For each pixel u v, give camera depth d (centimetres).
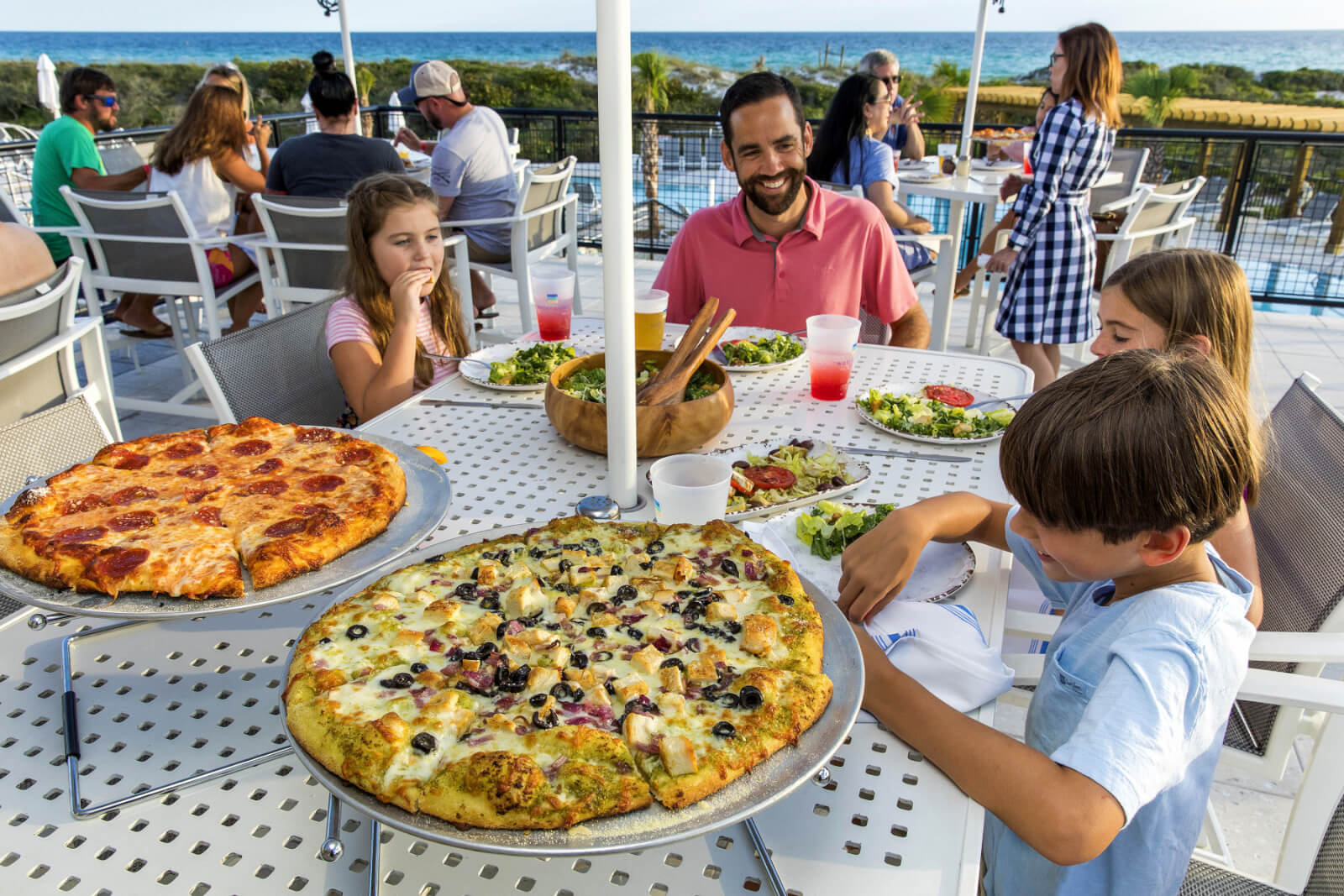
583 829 62
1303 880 126
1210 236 590
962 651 93
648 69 2072
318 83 421
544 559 99
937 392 167
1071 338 366
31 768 80
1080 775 74
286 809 76
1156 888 96
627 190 104
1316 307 542
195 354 177
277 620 103
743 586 94
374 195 200
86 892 67
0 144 561
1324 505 133
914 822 74
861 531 112
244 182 429
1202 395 79
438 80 406
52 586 92
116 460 129
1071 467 80
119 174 472
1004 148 536
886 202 412
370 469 123
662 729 71
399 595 92
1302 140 548
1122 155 482
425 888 69
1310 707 104
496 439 153
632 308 112
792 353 197
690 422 140
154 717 87
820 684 76
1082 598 103
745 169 222
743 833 73
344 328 203
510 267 426
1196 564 90
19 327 163
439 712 73
